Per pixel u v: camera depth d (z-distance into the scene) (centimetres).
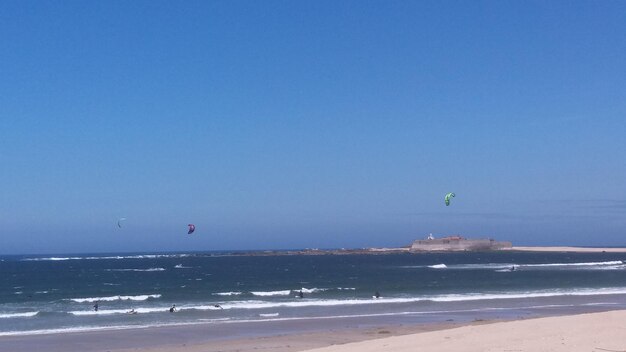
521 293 5306
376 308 4206
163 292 6256
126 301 5159
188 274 10419
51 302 5159
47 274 10856
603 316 2484
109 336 3020
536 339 1952
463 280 7506
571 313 3794
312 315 3822
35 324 3584
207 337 2953
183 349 2595
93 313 4088
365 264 14175
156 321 3622
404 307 4256
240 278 8981
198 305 4553
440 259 17162
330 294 5512
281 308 4278
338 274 9788
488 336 2038
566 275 8356
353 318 3634
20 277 9906
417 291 5775
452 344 1914
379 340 2095
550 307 4156
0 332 3216
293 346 2612
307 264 14738
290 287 6806
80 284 7944
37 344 2806
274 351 2470
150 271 11675
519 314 3775
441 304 4431
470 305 4338
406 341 2025
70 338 2969
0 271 12225
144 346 2719
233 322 3500
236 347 2614
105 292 6412
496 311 3944
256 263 15900
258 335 2995
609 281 7025
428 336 2106
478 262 14725
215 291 6297
